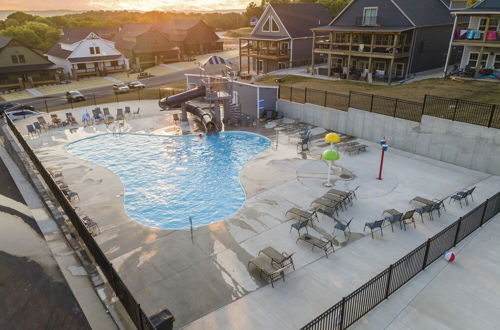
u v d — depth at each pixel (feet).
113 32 270.26
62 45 220.43
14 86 172.65
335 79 124.47
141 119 97.45
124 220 47.24
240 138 80.69
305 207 49.29
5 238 45.32
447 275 34.50
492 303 30.89
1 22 334.03
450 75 106.22
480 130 58.59
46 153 72.95
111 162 68.28
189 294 33.45
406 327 28.43
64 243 42.93
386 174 59.62
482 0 95.45
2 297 34.50
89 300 32.42
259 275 35.86
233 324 29.73
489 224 43.29
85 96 145.89
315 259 38.09
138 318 24.77
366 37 124.77
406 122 68.69
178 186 57.62
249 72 166.61
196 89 89.40
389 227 43.96
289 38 149.89
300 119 91.09
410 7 116.37
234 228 44.68
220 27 477.77
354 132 78.95
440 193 52.70
